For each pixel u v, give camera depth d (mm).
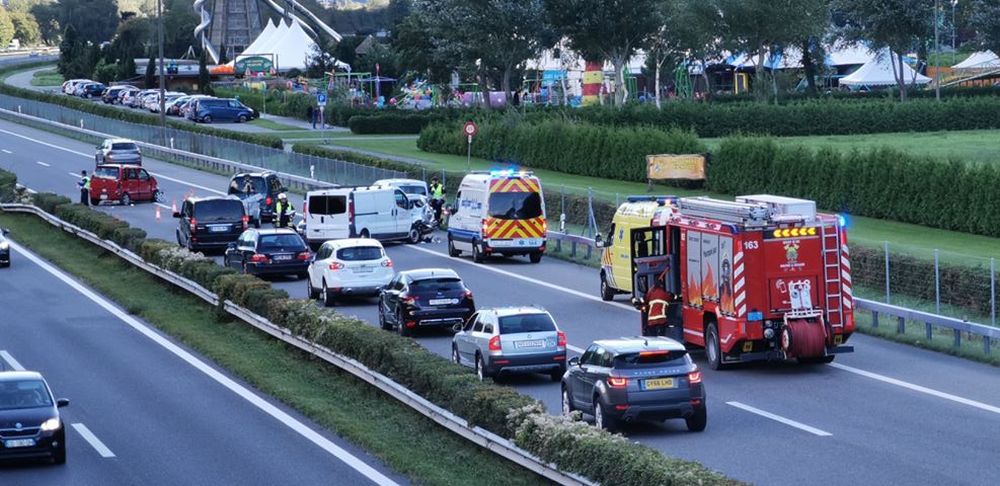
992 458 39938
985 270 61531
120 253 92375
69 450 45750
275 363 60281
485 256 89125
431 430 46281
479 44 196000
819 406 47812
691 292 57438
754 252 53438
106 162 143125
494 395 42500
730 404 48469
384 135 182750
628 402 42562
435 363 48406
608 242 73250
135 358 63094
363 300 77438
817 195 99188
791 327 53188
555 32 196500
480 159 146375
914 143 142250
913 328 63188
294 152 144625
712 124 154625
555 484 37781
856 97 192875
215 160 154625
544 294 76188
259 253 84125
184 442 46531
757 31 192875
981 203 86250
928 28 186625
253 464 43219
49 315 75438
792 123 157125
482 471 40406
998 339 58188
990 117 162250
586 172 129875
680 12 195500
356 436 46125
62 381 57969
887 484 37188
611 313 69500
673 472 32594
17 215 118312
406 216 100250
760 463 39812
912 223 91750
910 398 49000
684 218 58312
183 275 79312
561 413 47344
